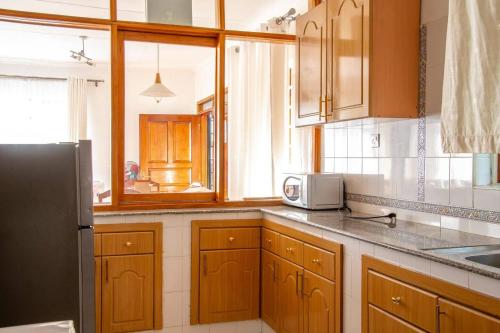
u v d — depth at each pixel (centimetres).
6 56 586
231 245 304
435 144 220
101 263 276
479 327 132
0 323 165
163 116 338
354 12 230
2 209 166
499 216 186
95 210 288
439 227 217
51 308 171
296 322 253
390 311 174
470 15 177
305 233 243
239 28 429
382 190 259
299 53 291
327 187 290
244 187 346
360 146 281
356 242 198
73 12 388
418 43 229
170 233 292
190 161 340
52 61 612
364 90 222
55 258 171
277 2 367
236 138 348
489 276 128
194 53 346
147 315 286
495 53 166
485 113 170
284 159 349
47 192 171
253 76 347
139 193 305
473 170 200
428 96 223
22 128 613
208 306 300
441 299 148
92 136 635
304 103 285
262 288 307
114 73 295
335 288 212
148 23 300
